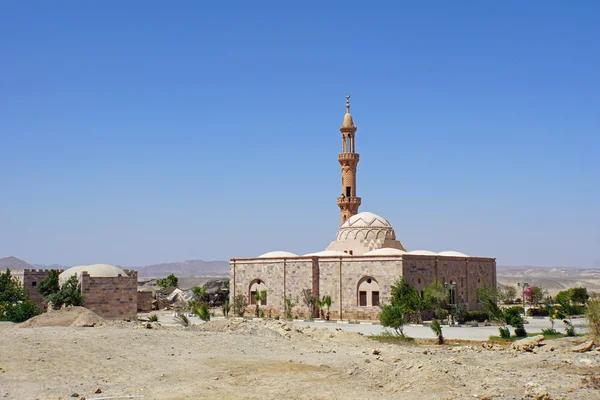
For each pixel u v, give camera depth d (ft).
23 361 113.19
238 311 290.97
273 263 289.12
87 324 174.40
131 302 241.76
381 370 105.50
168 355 125.18
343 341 164.76
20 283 243.60
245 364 116.98
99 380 102.63
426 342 180.55
